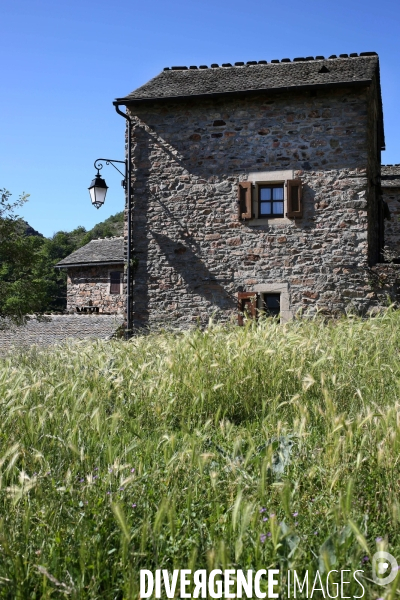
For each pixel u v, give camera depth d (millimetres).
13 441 3869
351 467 3289
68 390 4992
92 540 2719
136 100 13586
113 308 25281
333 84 12523
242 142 13289
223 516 2939
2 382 5020
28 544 2734
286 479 3086
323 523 2918
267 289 13008
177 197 13625
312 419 4633
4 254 14141
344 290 12617
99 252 26438
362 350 6125
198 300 13406
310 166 12898
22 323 14516
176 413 5086
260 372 5703
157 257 13695
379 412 3773
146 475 3299
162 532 2918
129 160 13867
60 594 2469
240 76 14016
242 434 4348
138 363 6242
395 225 19953
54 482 3188
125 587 2467
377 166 15070
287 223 12984
